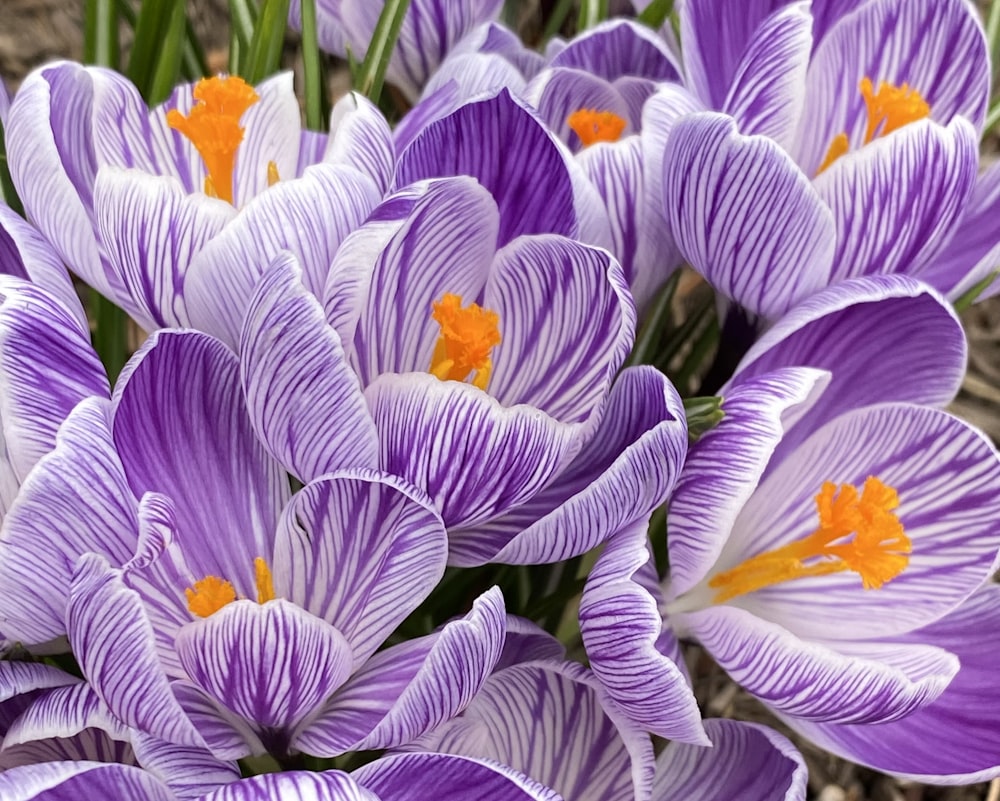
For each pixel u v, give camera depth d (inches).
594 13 17.6
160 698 13.2
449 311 14.1
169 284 14.2
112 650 13.1
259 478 14.3
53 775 13.1
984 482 15.0
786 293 15.0
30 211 14.6
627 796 14.6
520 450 13.7
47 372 13.7
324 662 13.5
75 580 13.2
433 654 13.3
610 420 14.4
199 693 13.9
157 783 13.4
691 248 15.2
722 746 14.8
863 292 14.6
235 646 13.3
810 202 14.6
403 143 15.3
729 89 15.8
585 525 13.9
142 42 16.8
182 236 14.1
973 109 15.9
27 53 25.3
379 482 13.6
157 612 13.9
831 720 14.4
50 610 13.6
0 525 13.8
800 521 15.3
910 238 15.0
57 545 13.5
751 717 18.6
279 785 13.1
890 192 14.8
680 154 14.8
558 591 15.6
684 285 20.1
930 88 15.9
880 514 14.6
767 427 14.2
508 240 14.7
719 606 14.6
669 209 15.1
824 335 15.1
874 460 15.3
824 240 14.7
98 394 13.9
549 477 14.0
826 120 16.0
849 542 15.3
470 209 14.1
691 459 14.5
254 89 15.2
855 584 15.2
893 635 15.1
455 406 13.6
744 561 15.3
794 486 15.3
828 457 15.3
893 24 15.8
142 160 15.1
